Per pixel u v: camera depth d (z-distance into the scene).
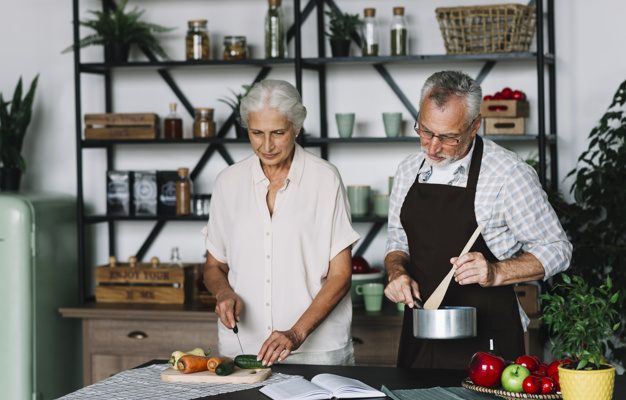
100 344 4.10
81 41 4.24
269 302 2.83
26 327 4.09
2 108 4.38
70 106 4.61
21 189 4.66
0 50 4.64
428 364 2.74
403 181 2.84
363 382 2.30
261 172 2.84
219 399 2.18
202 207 4.31
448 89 2.48
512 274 2.54
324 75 4.32
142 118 4.26
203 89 4.46
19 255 4.07
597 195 3.79
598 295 3.68
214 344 3.99
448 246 2.70
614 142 3.81
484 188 2.66
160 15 4.48
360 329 3.85
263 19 4.39
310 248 2.84
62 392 4.37
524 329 2.78
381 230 4.30
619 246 3.76
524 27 3.90
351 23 4.13
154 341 4.05
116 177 4.39
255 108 2.69
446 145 2.51
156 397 2.20
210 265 3.02
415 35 4.25
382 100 4.29
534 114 4.14
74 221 4.50
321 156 4.29
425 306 2.57
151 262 4.31
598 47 4.07
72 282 4.47
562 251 2.63
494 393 2.11
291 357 2.84
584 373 1.94
